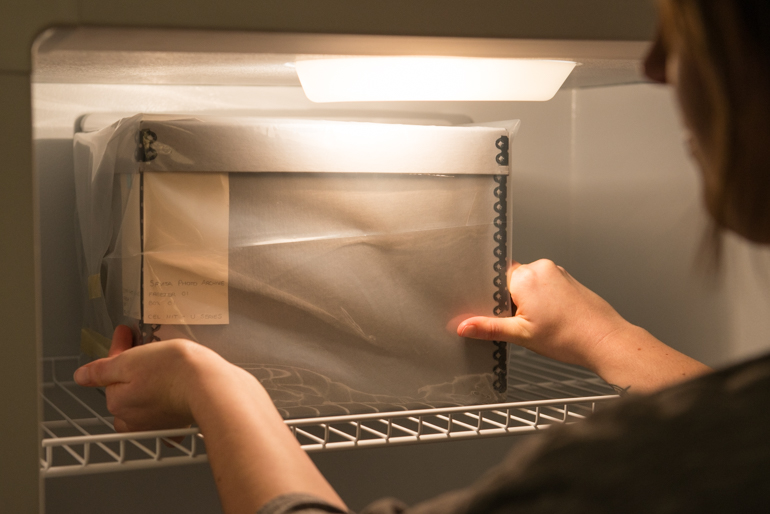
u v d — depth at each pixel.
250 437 0.39
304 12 0.38
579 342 0.65
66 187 0.78
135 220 0.55
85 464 0.47
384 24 0.39
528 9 0.42
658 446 0.24
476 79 0.58
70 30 0.36
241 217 0.56
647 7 0.43
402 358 0.61
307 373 0.58
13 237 0.37
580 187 1.00
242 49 0.42
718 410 0.24
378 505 0.35
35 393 0.38
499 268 0.64
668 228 0.85
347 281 0.59
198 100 0.83
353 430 0.89
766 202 0.27
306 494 0.35
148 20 0.36
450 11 0.40
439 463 0.94
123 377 0.49
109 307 0.62
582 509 0.23
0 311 0.37
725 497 0.22
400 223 0.60
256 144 0.55
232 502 0.36
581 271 1.01
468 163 0.62
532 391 0.82
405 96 0.61
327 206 0.58
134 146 0.54
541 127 0.99
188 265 0.54
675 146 0.83
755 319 0.75
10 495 0.38
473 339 0.63
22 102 0.36
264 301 0.57
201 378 0.44
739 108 0.26
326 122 0.58
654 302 0.88
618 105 0.92
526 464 0.26
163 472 0.82
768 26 0.26
